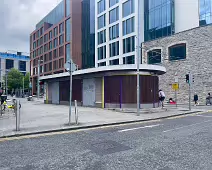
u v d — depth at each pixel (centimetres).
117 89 1708
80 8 4881
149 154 534
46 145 638
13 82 7812
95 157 516
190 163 465
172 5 3086
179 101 2847
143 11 3509
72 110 1641
